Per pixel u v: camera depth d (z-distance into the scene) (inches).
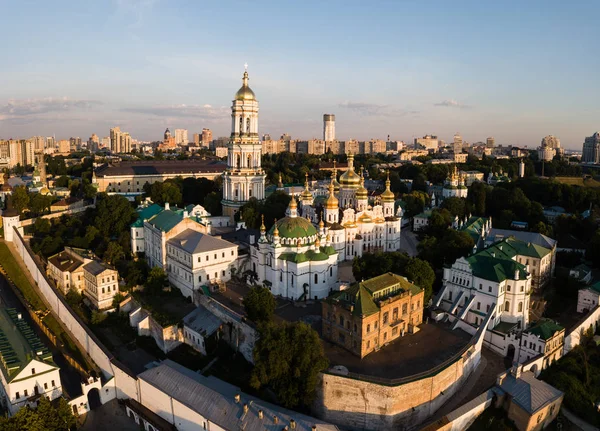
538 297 6215.6
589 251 7258.9
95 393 4817.9
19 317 5521.7
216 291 5984.3
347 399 4069.9
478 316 5344.5
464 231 7130.9
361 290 4653.1
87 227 7662.4
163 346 5231.3
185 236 6446.9
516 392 4266.7
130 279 6259.8
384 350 4628.4
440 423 3917.3
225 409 3860.7
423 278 5442.9
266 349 4111.7
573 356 5103.3
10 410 4377.5
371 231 7632.9
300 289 5728.3
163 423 4217.5
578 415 4399.6
